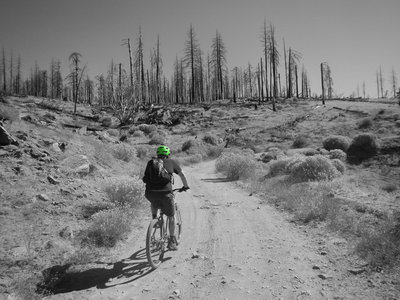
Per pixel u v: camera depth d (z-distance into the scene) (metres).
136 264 5.37
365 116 40.25
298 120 44.03
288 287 4.45
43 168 9.05
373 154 21.92
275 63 62.44
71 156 10.97
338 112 45.53
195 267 5.24
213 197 11.32
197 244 6.39
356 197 9.78
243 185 13.84
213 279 4.78
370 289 4.26
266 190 11.98
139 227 7.45
